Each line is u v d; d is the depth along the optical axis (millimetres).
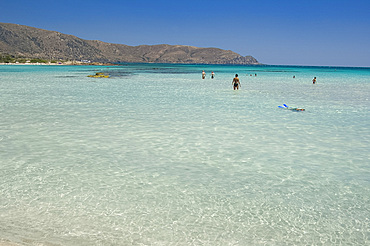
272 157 10500
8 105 20531
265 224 6527
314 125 15336
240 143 12070
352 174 9094
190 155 10641
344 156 10625
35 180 8469
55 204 7195
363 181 8609
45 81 43688
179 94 28219
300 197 7688
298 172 9227
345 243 5930
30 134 13047
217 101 23688
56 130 13789
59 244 5793
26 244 5766
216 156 10555
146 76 62875
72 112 18203
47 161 9906
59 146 11453
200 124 15328
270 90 33844
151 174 9000
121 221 6570
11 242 5801
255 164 9852
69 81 44125
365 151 11180
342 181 8609
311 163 9961
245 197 7672
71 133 13297
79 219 6609
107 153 10758
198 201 7453
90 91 30062
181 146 11633
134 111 18781
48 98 24281
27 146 11391
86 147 11383
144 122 15656
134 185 8258
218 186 8258
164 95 27281
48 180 8477
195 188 8133
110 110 19031
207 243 5895
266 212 6992
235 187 8211
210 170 9336
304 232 6258
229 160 10180
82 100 23375
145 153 10805
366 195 7801
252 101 23891
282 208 7168
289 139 12703
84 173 8992
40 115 17141
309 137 13031
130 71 91562
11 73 68188
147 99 24375
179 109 19688
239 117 17219
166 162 9953
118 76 61344
